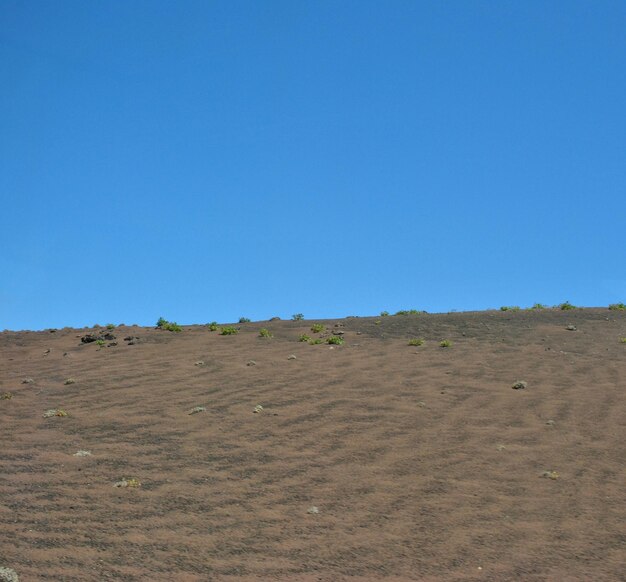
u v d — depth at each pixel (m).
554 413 19.09
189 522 12.25
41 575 9.80
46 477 14.11
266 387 21.75
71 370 24.62
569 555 11.55
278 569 10.71
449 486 14.35
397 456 15.98
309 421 18.41
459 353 26.11
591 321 32.41
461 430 17.77
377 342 28.56
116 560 10.56
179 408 19.59
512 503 13.61
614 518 13.02
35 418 18.66
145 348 28.31
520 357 25.38
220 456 15.84
